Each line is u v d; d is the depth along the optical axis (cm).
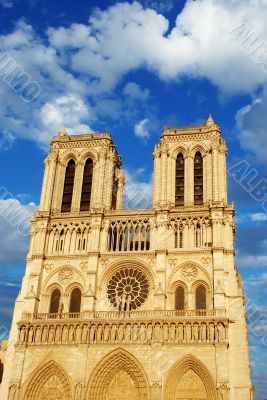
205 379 8281
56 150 11438
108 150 11225
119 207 11656
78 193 10888
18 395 8669
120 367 8750
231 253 9438
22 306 9700
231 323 8825
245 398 8188
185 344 8556
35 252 10106
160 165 10706
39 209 10694
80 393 8488
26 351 9025
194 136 10894
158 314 8944
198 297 9275
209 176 10344
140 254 9769
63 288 9794
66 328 9100
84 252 10012
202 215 9906
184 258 9569
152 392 8288
